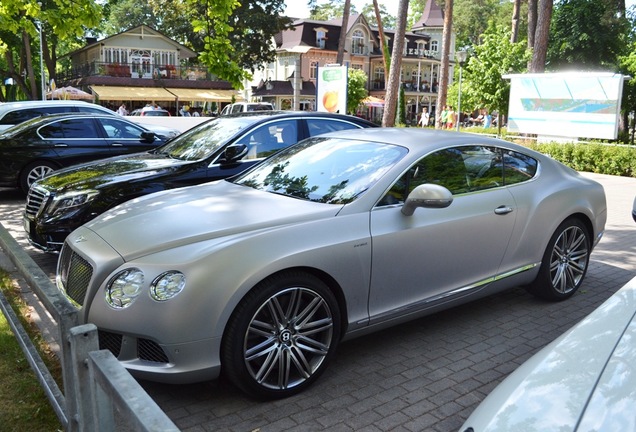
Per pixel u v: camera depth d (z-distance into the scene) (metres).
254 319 3.42
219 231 3.61
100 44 48.97
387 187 4.12
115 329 3.33
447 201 3.90
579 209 5.32
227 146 6.59
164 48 50.91
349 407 3.55
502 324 4.93
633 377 1.80
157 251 3.47
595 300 5.59
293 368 3.69
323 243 3.67
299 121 7.24
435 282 4.32
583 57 34.88
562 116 19.25
